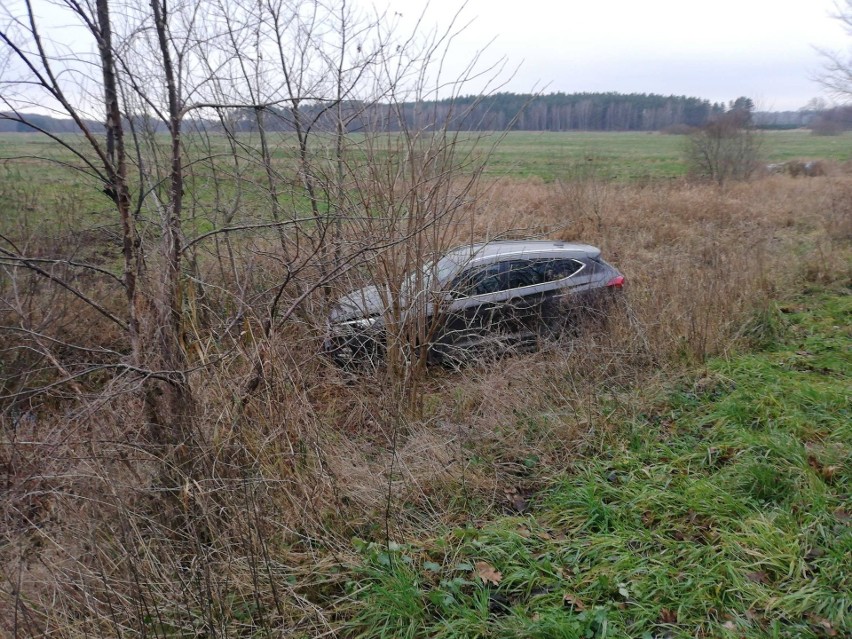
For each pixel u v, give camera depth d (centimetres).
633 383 632
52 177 698
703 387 625
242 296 474
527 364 634
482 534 412
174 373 394
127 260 412
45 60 375
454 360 652
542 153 2975
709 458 490
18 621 314
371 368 580
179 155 445
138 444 373
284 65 589
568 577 371
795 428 516
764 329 778
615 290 753
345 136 553
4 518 334
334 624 342
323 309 569
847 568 352
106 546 346
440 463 490
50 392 458
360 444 516
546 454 527
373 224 554
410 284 563
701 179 2389
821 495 416
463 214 593
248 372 445
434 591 357
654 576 363
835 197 1830
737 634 315
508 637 325
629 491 454
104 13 395
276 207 535
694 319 708
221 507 374
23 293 592
